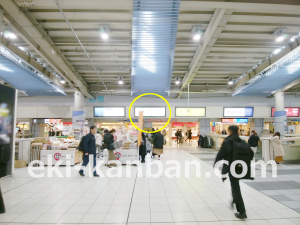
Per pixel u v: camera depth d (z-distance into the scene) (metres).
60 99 15.67
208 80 12.94
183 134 20.48
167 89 11.91
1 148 4.79
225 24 5.93
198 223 3.09
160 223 3.09
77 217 3.28
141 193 4.41
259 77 10.33
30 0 4.92
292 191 4.52
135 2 4.66
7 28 6.56
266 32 6.98
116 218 3.25
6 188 4.75
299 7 5.01
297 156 8.01
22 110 15.56
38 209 3.59
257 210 3.54
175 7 4.82
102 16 6.12
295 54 7.33
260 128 16.30
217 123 17.39
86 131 9.79
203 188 4.75
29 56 8.80
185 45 7.80
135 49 6.72
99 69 10.44
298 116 15.69
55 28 6.73
